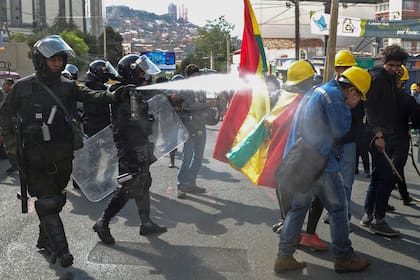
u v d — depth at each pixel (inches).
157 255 170.4
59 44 145.8
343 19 906.7
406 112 193.2
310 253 173.5
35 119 146.1
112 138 203.0
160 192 265.1
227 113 189.0
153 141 203.8
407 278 152.9
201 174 315.3
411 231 198.4
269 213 223.0
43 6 3125.0
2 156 400.5
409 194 261.3
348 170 185.0
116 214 201.2
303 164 145.4
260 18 1857.8
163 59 1389.0
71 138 153.1
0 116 148.7
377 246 180.7
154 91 217.9
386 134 191.0
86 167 204.4
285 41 1786.4
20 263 163.5
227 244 181.9
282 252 155.3
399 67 188.9
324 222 208.2
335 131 143.6
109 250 175.2
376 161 189.6
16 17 3004.4
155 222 209.0
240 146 179.5
